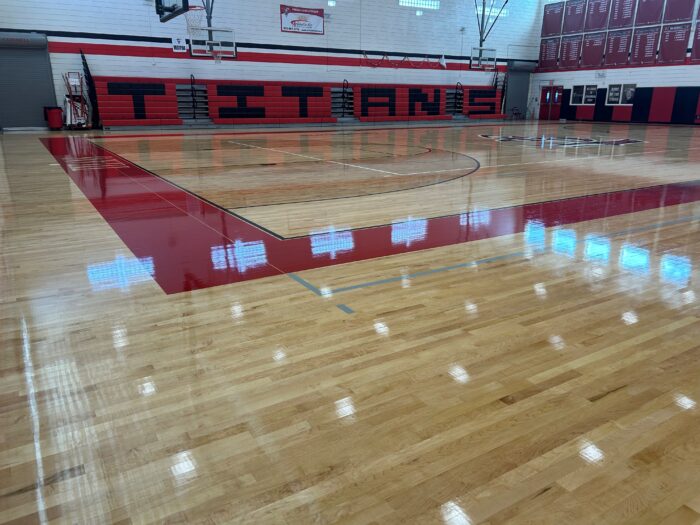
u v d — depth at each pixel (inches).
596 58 631.8
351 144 378.3
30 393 63.2
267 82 539.5
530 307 89.0
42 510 45.3
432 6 607.5
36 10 428.5
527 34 685.9
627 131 490.3
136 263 110.9
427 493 46.9
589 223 147.6
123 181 212.2
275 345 75.2
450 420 57.7
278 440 54.5
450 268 109.3
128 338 77.4
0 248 121.5
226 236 132.0
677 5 544.4
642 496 46.6
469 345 75.4
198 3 486.3
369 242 127.9
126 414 58.9
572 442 53.9
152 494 46.9
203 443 54.0
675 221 149.6
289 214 156.7
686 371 68.1
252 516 44.3
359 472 49.7
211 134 457.4
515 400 61.6
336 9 554.6
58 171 237.3
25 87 439.5
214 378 66.4
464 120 667.4
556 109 691.4
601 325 81.9
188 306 89.1
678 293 95.0
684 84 554.6
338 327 81.2
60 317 84.6
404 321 83.4
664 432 55.6
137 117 484.4
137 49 473.7
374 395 62.6
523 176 231.8
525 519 44.0
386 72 605.3
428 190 197.9
